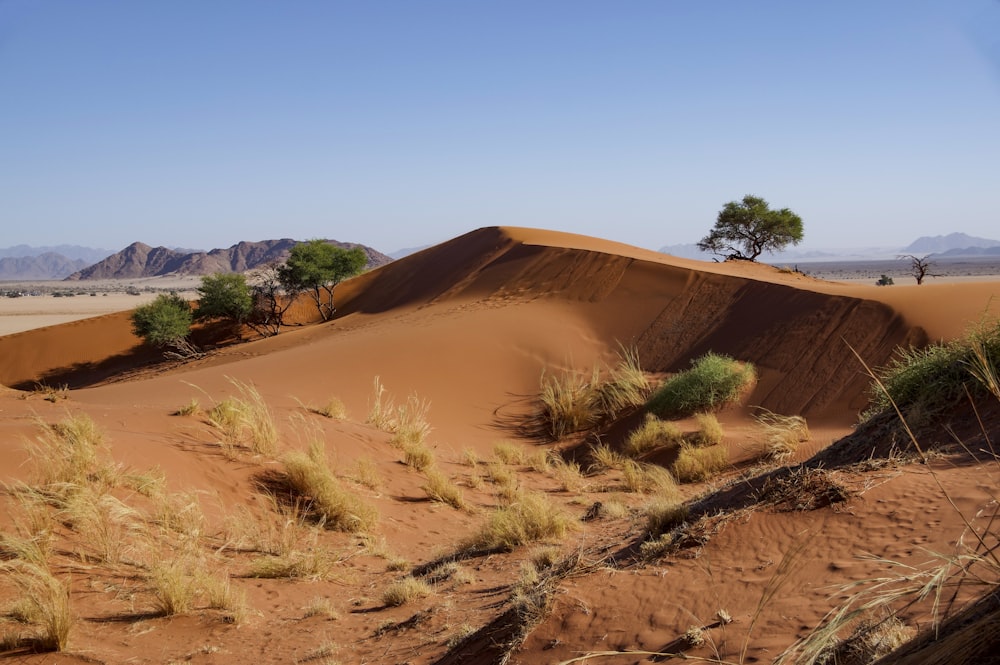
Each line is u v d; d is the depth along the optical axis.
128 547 7.38
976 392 5.95
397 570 8.58
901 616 2.78
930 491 4.16
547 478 15.22
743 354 22.44
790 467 5.43
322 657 5.50
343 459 12.64
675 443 16.44
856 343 20.03
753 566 3.83
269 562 7.88
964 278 140.88
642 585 4.00
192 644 5.89
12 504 7.17
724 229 62.03
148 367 48.28
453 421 21.61
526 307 32.50
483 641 4.26
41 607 5.65
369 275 62.69
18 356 53.97
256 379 23.22
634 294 30.55
